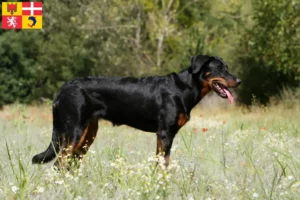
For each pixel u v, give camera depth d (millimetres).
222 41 34875
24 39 40844
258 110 21484
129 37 39562
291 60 26703
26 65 40719
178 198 6246
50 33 40625
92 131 8750
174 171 6828
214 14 37250
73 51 38312
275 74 32406
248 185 6598
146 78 8672
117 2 37969
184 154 9023
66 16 39000
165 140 8438
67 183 6469
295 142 10844
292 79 31953
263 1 26781
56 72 39812
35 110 25812
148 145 10367
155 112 8484
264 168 7973
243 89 33031
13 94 40906
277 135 11219
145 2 38312
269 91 32594
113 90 8508
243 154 8844
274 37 27172
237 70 33125
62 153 8133
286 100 26047
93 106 8523
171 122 8414
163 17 38375
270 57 28688
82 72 38906
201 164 8086
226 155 9031
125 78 8656
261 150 9273
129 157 8406
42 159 7922
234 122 17094
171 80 8570
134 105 8523
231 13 36688
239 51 33469
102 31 37875
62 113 8445
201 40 34781
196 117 22266
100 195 6227
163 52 39469
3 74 40531
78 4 38875
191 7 41281
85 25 37094
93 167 7098
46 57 39219
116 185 6688
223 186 6547
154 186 6039
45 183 6621
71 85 8500
